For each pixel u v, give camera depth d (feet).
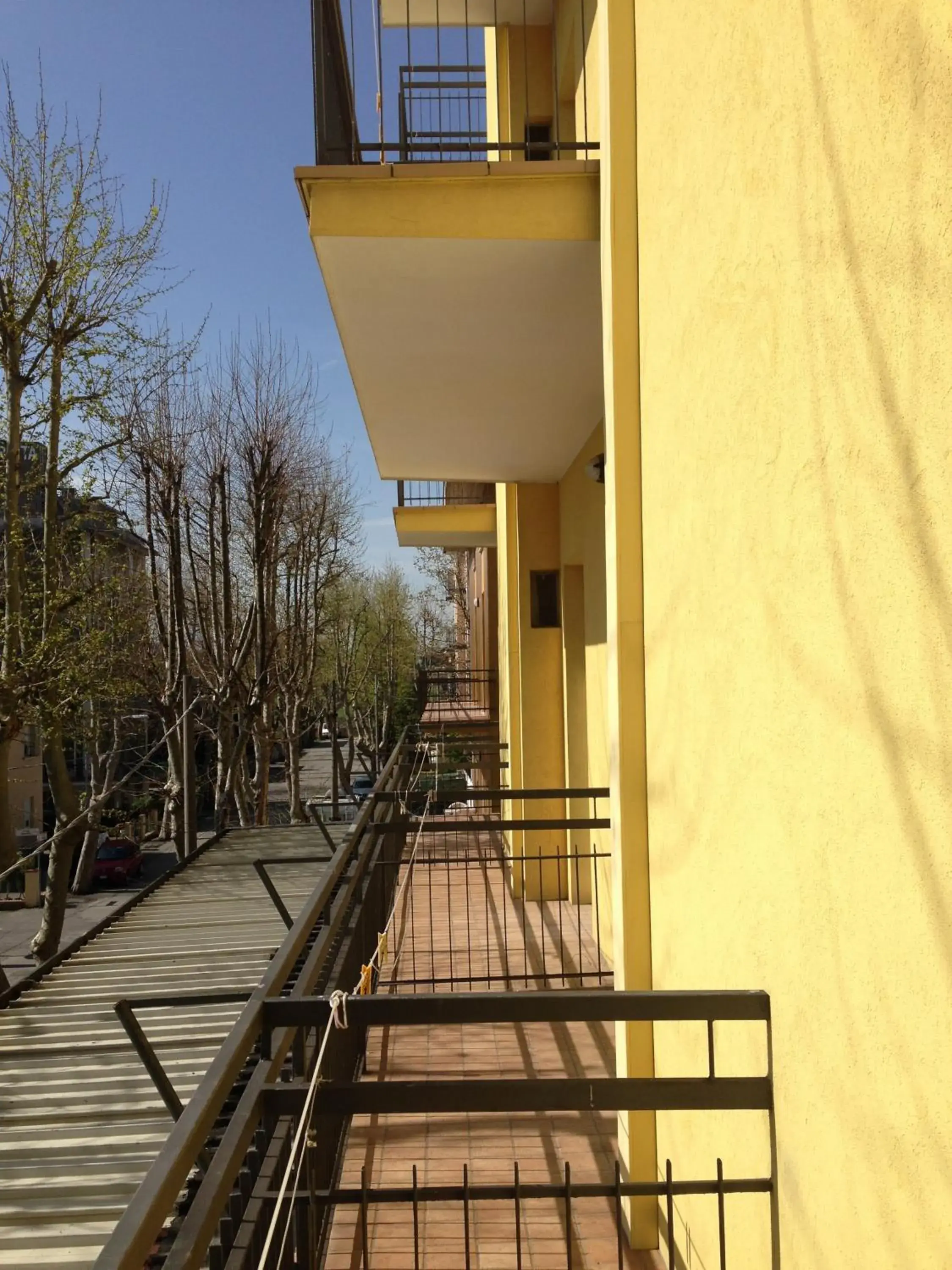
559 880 18.44
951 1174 4.31
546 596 28.58
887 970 4.93
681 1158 9.39
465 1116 13.23
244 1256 6.71
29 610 45.06
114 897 81.41
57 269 40.29
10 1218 13.03
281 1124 8.15
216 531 65.36
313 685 95.50
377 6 13.00
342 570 82.23
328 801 82.79
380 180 11.73
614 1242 10.17
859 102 4.99
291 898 27.14
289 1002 6.67
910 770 4.64
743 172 6.89
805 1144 6.10
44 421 42.45
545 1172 11.59
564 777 28.22
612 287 10.66
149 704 78.18
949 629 4.24
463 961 20.20
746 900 7.17
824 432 5.58
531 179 11.84
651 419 10.06
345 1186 11.41
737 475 7.20
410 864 15.24
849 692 5.32
